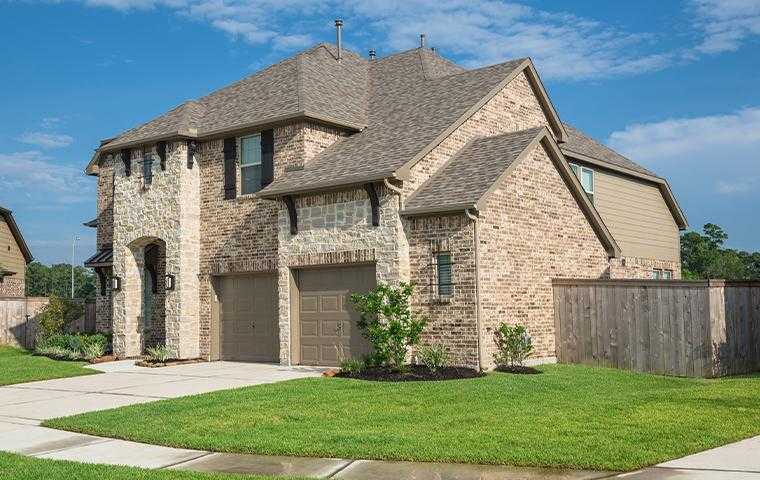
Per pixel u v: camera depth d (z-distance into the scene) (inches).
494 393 515.2
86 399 556.4
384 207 689.6
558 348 744.3
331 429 408.8
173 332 840.9
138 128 935.7
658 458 323.0
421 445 361.4
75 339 892.0
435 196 680.4
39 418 481.1
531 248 721.6
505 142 748.0
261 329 813.9
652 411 433.7
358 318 716.7
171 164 858.8
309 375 653.9
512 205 701.9
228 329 840.3
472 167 716.7
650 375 654.5
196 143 869.8
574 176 780.6
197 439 391.2
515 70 849.5
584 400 485.7
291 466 337.7
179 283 840.9
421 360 668.1
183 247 845.2
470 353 648.4
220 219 847.1
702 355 655.1
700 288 660.7
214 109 906.7
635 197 1126.4
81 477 313.3
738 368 674.2
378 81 960.3
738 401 466.6
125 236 898.7
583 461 321.4
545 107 905.5
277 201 789.9
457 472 318.0
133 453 370.9
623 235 1083.9
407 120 807.7
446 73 964.0
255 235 814.5
